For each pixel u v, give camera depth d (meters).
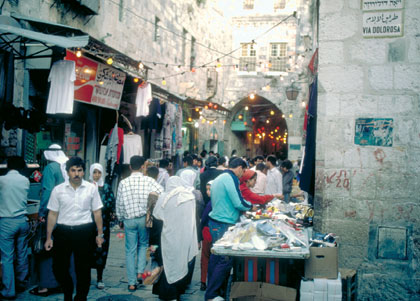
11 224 5.29
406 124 5.03
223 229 5.36
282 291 4.30
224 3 25.08
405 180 5.02
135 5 13.00
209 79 22.09
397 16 5.06
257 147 35.56
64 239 4.73
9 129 6.35
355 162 5.15
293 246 4.29
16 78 7.09
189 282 5.79
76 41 5.65
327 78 5.24
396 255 5.02
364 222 5.11
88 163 10.45
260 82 25.31
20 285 5.62
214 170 7.01
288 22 25.03
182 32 17.84
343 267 5.12
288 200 10.29
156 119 11.41
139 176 5.89
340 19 5.21
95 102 9.20
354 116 5.16
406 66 5.04
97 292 5.65
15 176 5.42
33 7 7.77
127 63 9.72
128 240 5.84
